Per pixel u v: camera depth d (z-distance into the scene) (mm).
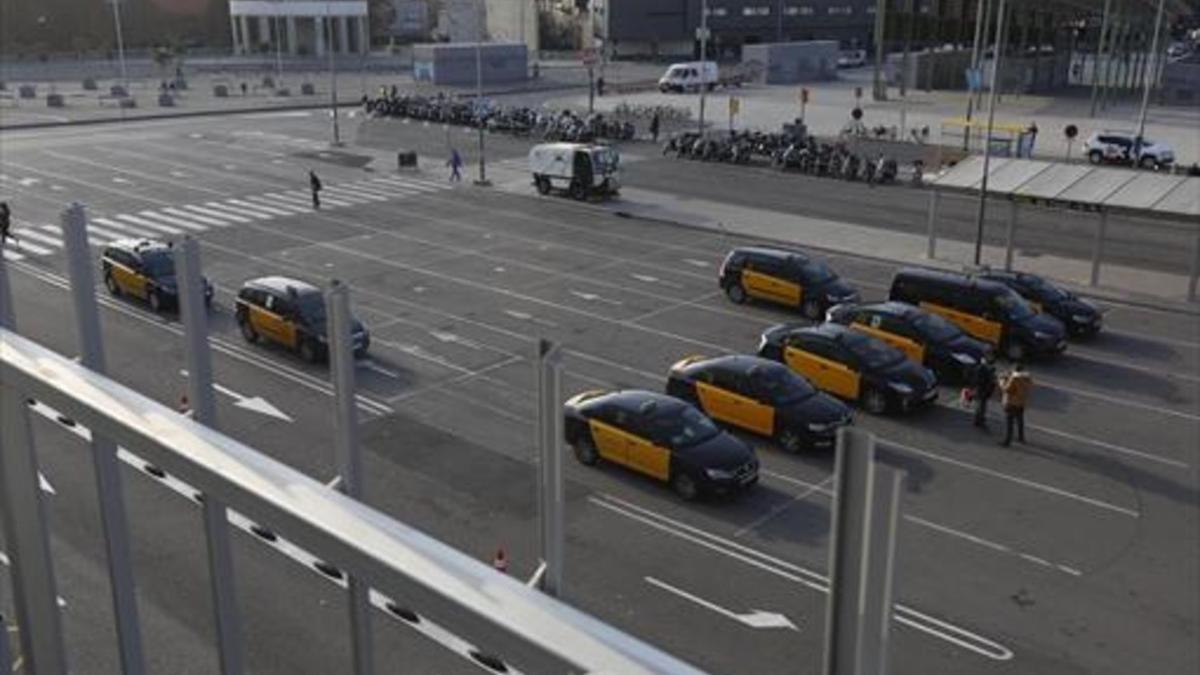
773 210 40531
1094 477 18188
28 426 3594
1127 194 28656
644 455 17516
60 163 50812
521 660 2127
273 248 34312
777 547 15695
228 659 3217
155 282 27062
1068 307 25766
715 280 30734
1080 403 21688
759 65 90375
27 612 3752
